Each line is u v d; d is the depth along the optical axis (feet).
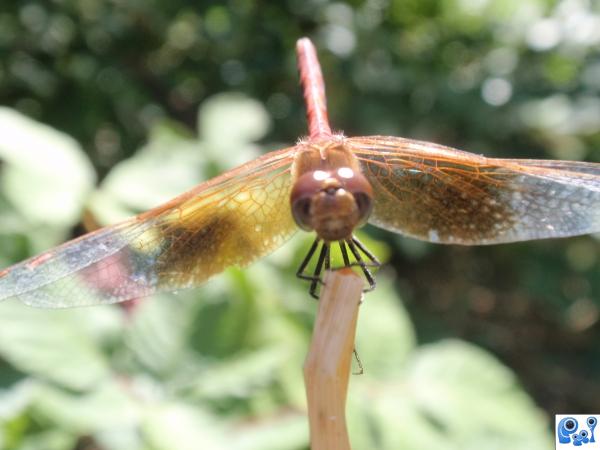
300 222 0.24
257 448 0.30
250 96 0.54
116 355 0.32
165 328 0.33
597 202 0.24
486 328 0.62
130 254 0.23
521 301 0.64
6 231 0.33
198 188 0.23
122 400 0.31
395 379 0.35
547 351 0.61
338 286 0.20
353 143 0.25
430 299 0.60
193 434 0.30
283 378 0.32
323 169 0.24
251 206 0.25
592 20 0.50
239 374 0.32
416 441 0.33
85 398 0.31
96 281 0.23
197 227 0.24
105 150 0.55
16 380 0.32
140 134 0.56
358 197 0.24
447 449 0.34
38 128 0.36
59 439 0.30
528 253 0.55
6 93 0.53
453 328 0.58
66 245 0.23
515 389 0.37
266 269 0.35
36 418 0.30
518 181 0.25
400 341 0.36
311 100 0.27
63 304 0.23
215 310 0.33
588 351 0.61
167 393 0.32
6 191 0.33
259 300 0.34
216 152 0.38
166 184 0.36
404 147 0.25
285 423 0.31
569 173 0.24
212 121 0.40
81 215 0.35
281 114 0.55
